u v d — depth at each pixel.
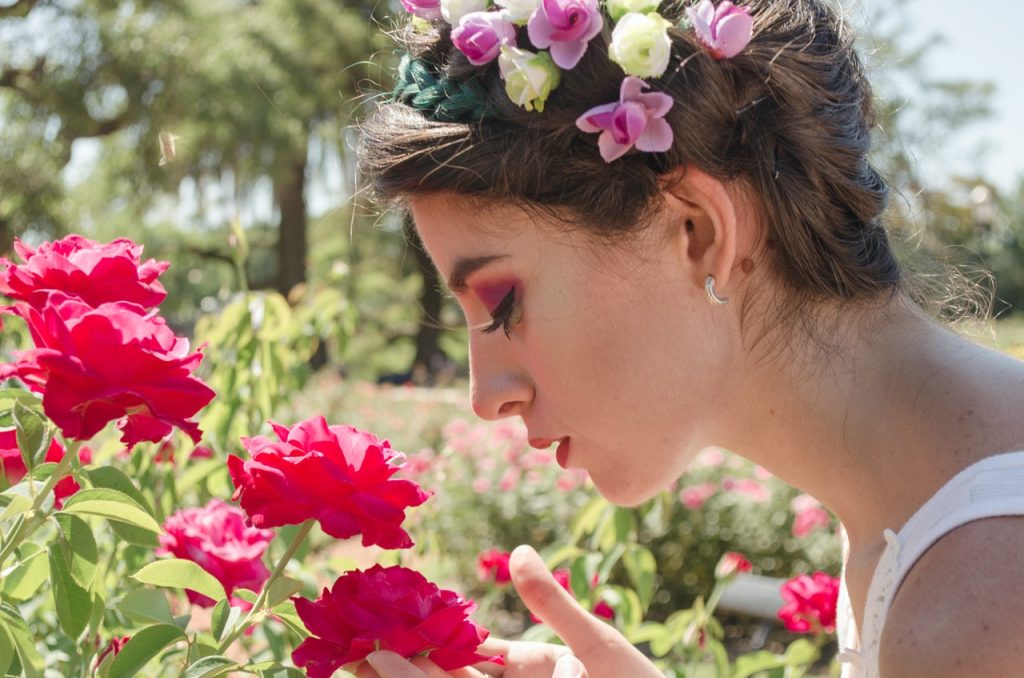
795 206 0.96
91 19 14.77
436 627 0.96
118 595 1.60
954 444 0.86
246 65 16.19
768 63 0.98
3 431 1.17
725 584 2.24
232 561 1.45
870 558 0.93
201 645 1.09
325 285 2.76
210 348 2.08
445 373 15.50
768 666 2.13
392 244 21.55
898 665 0.77
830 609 2.19
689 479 5.84
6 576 1.15
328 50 17.16
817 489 0.99
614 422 0.99
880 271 0.98
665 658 2.85
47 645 1.56
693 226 0.97
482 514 6.01
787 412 0.98
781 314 0.98
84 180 17.09
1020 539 0.77
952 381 0.90
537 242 0.97
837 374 0.96
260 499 0.98
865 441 0.94
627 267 0.96
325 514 0.96
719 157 0.95
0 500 1.09
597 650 1.19
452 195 0.98
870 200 1.00
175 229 20.36
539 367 0.99
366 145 1.05
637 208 0.95
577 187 0.95
